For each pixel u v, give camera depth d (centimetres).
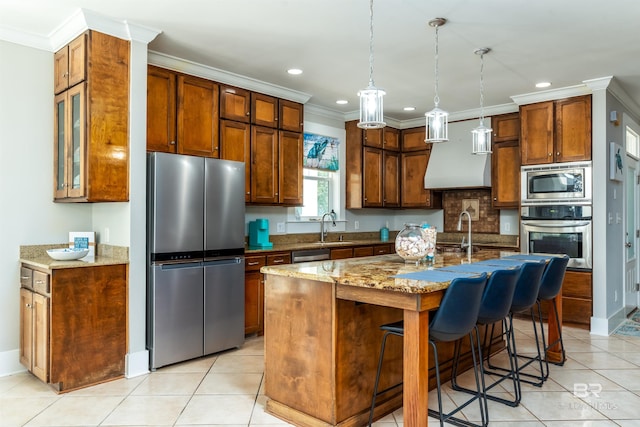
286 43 355
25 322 328
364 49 367
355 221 623
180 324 351
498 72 425
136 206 330
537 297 317
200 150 406
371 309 258
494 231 595
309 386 247
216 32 336
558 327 362
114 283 321
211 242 372
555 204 481
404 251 295
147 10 300
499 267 281
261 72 427
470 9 294
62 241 363
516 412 271
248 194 449
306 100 512
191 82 401
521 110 509
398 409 276
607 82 441
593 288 457
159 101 376
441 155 603
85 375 307
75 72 324
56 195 352
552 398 293
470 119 582
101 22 311
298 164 505
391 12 299
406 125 641
